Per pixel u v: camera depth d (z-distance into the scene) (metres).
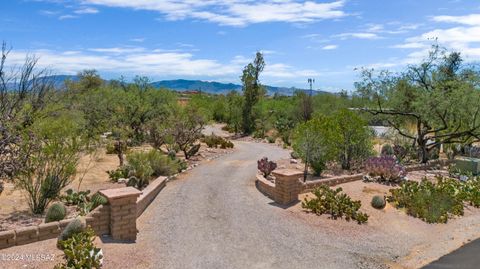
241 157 23.41
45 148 10.45
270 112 47.03
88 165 17.20
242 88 43.31
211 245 8.59
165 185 14.41
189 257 7.86
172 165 16.17
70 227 7.48
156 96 31.44
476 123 21.31
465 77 22.16
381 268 8.43
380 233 10.60
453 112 20.83
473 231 11.80
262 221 10.55
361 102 26.98
